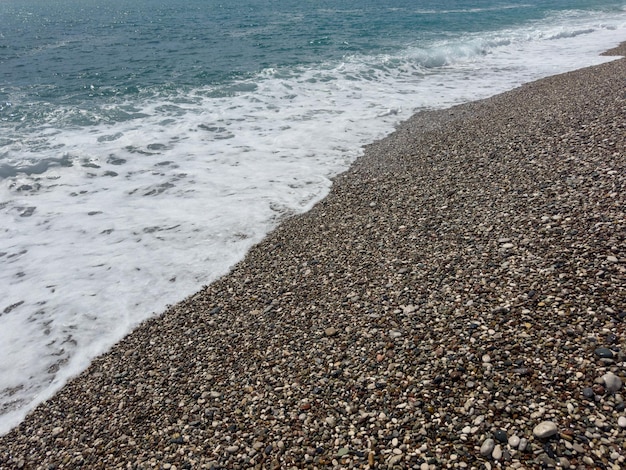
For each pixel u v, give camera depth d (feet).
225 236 9.84
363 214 9.78
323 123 16.14
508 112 14.24
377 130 15.21
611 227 6.94
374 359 5.96
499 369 5.30
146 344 7.21
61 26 45.96
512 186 9.12
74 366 6.98
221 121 16.63
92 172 12.82
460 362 5.53
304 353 6.39
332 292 7.50
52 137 14.99
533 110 13.67
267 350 6.61
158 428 5.74
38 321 7.82
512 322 5.83
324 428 5.25
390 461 4.71
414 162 11.83
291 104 18.42
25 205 11.25
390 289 7.18
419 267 7.52
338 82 21.26
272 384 6.01
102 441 5.73
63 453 5.68
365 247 8.52
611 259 6.29
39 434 5.98
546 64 23.11
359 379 5.73
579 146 9.92
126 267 9.00
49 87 21.50
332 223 9.71
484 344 5.66
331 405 5.50
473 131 13.05
